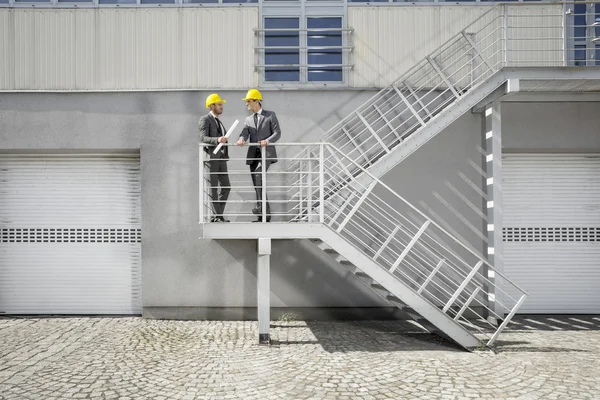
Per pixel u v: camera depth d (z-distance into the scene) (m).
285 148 8.62
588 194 9.31
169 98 8.66
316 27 8.84
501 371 5.52
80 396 4.74
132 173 9.05
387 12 8.82
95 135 8.62
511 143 8.89
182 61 8.70
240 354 6.21
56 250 8.97
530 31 8.77
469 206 8.76
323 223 6.62
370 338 7.16
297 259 8.60
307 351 6.37
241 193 8.60
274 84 8.77
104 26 8.66
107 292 8.97
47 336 7.21
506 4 7.79
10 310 8.91
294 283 8.60
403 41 8.80
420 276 8.66
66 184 8.98
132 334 7.35
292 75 8.80
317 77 8.84
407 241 8.69
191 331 7.58
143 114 8.64
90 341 6.90
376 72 8.79
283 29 8.71
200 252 8.56
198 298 8.56
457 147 8.78
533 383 5.11
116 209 9.01
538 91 8.41
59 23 8.64
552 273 9.27
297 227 6.62
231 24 8.75
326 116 8.71
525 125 8.89
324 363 5.81
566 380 5.21
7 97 8.58
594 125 8.91
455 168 8.77
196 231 8.60
